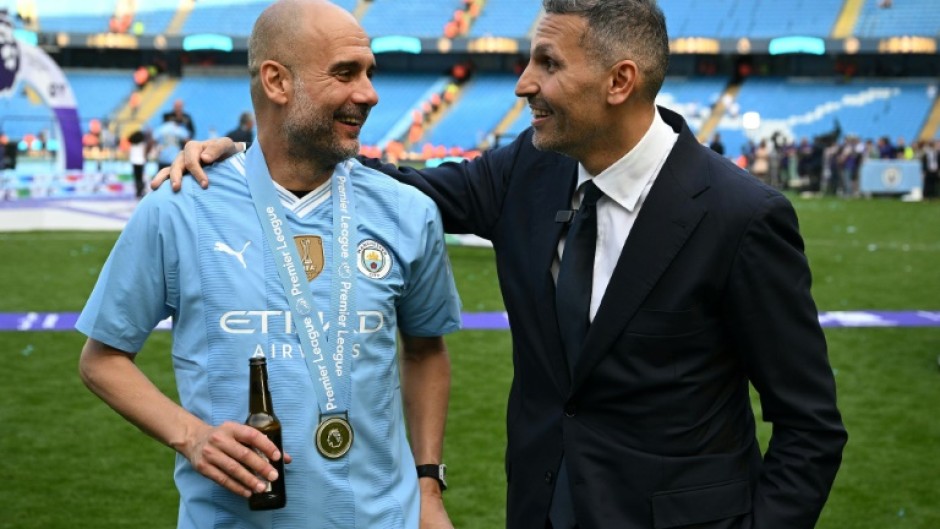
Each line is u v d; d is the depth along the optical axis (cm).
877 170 2566
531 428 243
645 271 229
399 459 224
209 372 209
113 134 3275
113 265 213
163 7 3847
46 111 3409
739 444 239
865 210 2144
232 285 210
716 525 230
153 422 206
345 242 218
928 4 3312
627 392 230
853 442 577
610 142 231
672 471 229
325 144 211
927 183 2569
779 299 227
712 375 233
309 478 208
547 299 238
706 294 229
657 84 231
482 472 524
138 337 215
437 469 243
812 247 1483
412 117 3388
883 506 481
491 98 3472
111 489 493
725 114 3228
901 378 719
